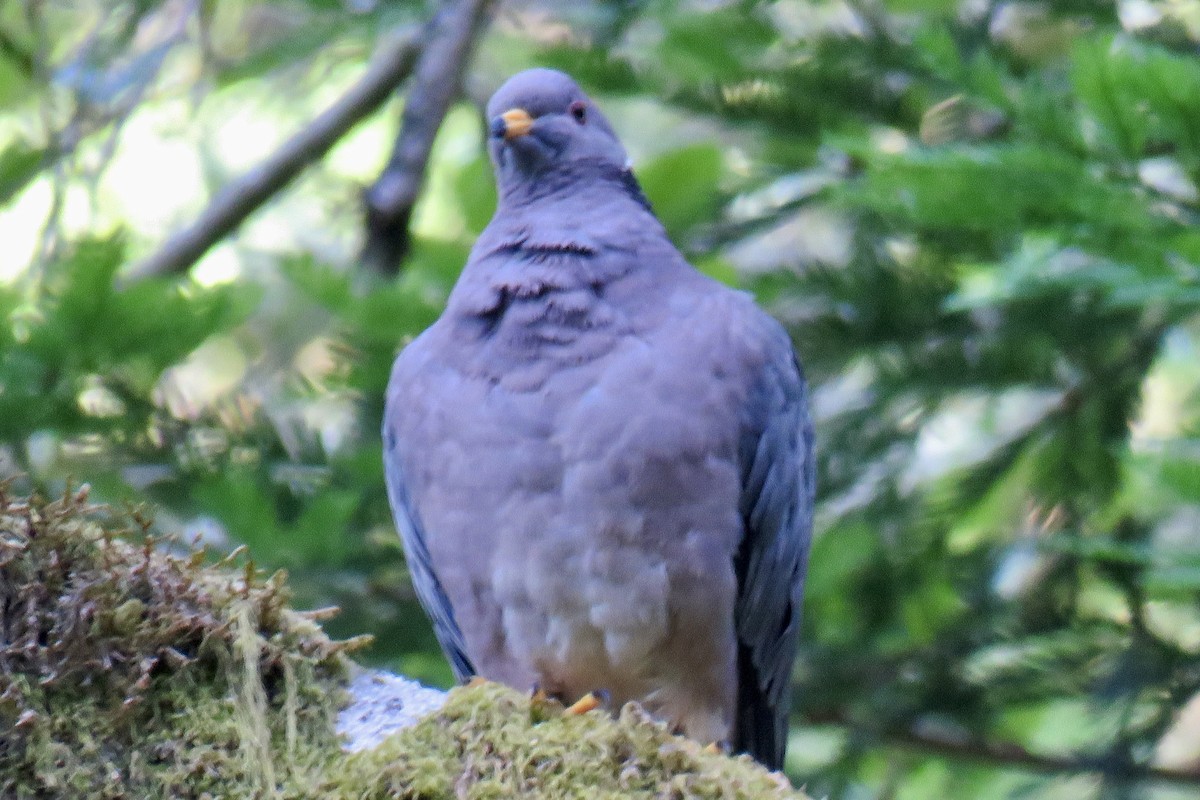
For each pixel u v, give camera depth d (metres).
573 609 7.73
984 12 11.62
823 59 11.48
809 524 8.81
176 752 5.41
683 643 7.89
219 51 15.45
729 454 7.85
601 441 7.62
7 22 13.91
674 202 11.33
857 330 11.15
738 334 8.04
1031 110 7.53
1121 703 10.62
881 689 11.50
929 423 11.51
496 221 8.98
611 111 15.96
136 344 9.25
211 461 10.30
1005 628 11.38
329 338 12.83
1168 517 11.19
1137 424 11.53
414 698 5.86
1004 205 7.47
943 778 12.57
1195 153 7.29
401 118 12.95
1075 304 10.82
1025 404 13.05
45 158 12.31
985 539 12.08
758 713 8.87
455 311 8.15
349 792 5.44
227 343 14.29
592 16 12.12
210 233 13.39
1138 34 10.89
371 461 10.39
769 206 11.69
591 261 8.15
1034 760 11.26
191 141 13.98
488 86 14.38
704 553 7.76
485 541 7.79
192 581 5.68
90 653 5.41
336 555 9.74
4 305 9.21
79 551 5.54
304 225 15.45
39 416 9.37
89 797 5.29
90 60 12.81
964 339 11.17
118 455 9.98
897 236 11.54
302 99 14.48
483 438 7.73
